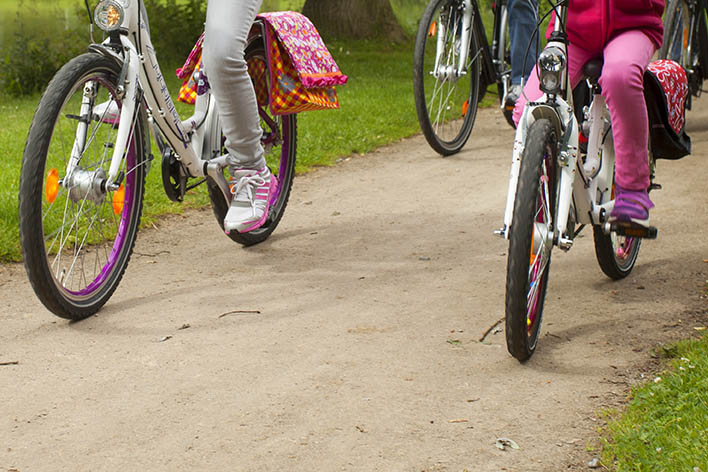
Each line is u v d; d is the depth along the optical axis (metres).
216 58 4.17
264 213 4.54
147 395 3.33
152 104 4.15
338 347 3.74
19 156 7.54
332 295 4.35
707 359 3.40
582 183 3.81
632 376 3.45
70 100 3.84
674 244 4.96
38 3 24.80
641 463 2.79
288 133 5.42
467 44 7.12
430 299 4.29
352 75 13.88
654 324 3.93
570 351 3.69
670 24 6.84
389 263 4.83
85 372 3.52
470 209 5.84
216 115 4.56
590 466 2.85
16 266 4.74
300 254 5.01
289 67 4.81
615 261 4.35
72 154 3.87
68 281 4.27
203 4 18.25
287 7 23.06
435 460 2.89
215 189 4.84
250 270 4.75
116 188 3.91
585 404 3.24
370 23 19.48
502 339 3.82
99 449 2.96
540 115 3.54
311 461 2.88
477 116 9.20
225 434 3.05
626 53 3.73
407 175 6.81
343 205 6.04
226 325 3.98
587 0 3.82
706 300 4.18
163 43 17.44
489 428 3.08
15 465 2.87
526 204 3.31
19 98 14.27
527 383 3.40
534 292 3.56
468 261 4.83
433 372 3.51
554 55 3.45
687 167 6.55
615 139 3.87
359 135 8.14
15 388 3.38
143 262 4.89
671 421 3.01
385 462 2.88
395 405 3.24
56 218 4.46
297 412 3.19
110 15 3.84
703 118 8.30
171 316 4.09
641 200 3.93
